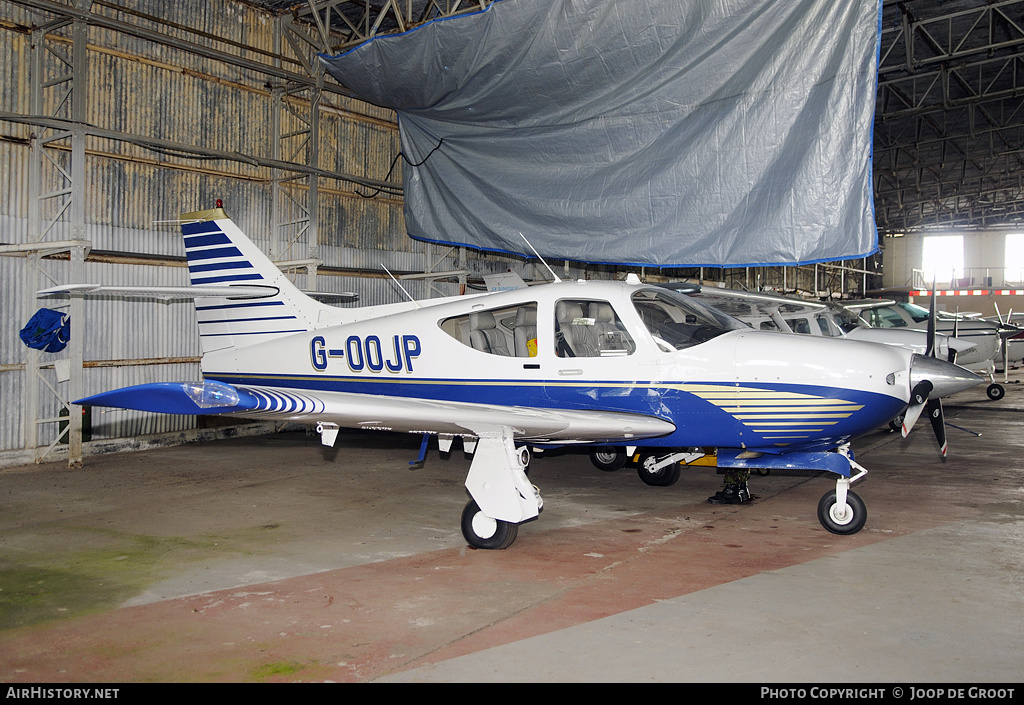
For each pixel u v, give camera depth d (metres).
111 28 7.77
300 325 6.93
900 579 4.00
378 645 3.21
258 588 4.00
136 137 7.98
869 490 6.49
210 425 10.00
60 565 4.45
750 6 7.48
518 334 5.81
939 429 6.09
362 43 9.44
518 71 8.70
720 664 2.96
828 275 29.27
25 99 8.01
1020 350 16.69
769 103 7.55
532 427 4.69
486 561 4.47
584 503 6.07
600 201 8.66
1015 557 4.43
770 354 5.08
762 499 6.22
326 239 11.23
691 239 8.07
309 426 10.32
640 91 8.23
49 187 8.26
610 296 5.50
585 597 3.78
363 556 4.60
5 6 7.82
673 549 4.68
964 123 20.47
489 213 9.67
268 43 10.48
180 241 9.52
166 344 9.26
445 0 10.64
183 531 5.22
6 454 7.67
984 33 13.19
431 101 9.63
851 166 7.20
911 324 13.54
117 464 7.88
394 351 6.21
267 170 10.45
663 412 5.29
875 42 6.99
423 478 7.13
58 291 5.47
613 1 8.02
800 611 3.54
